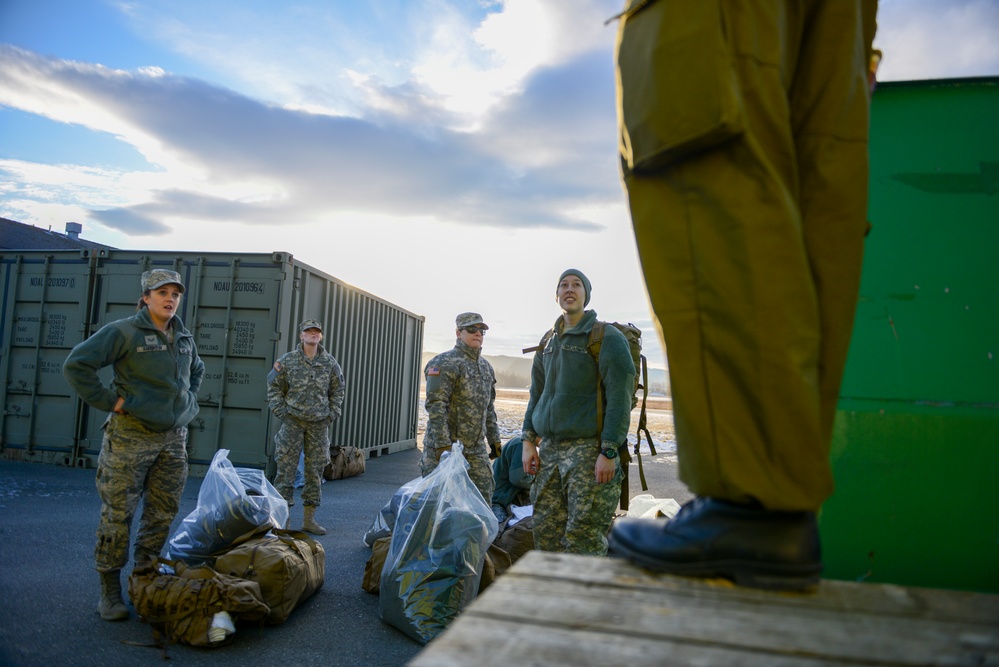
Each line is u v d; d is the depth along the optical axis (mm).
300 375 5625
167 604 3057
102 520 3387
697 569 826
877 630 709
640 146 853
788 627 714
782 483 766
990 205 1305
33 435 8367
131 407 3443
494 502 5004
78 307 8445
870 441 1288
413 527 3453
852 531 1279
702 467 799
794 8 901
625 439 3264
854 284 862
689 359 810
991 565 1210
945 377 1277
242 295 7941
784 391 755
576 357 3326
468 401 4758
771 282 765
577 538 3207
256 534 3740
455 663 638
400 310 12891
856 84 910
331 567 4480
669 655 656
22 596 3576
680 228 824
